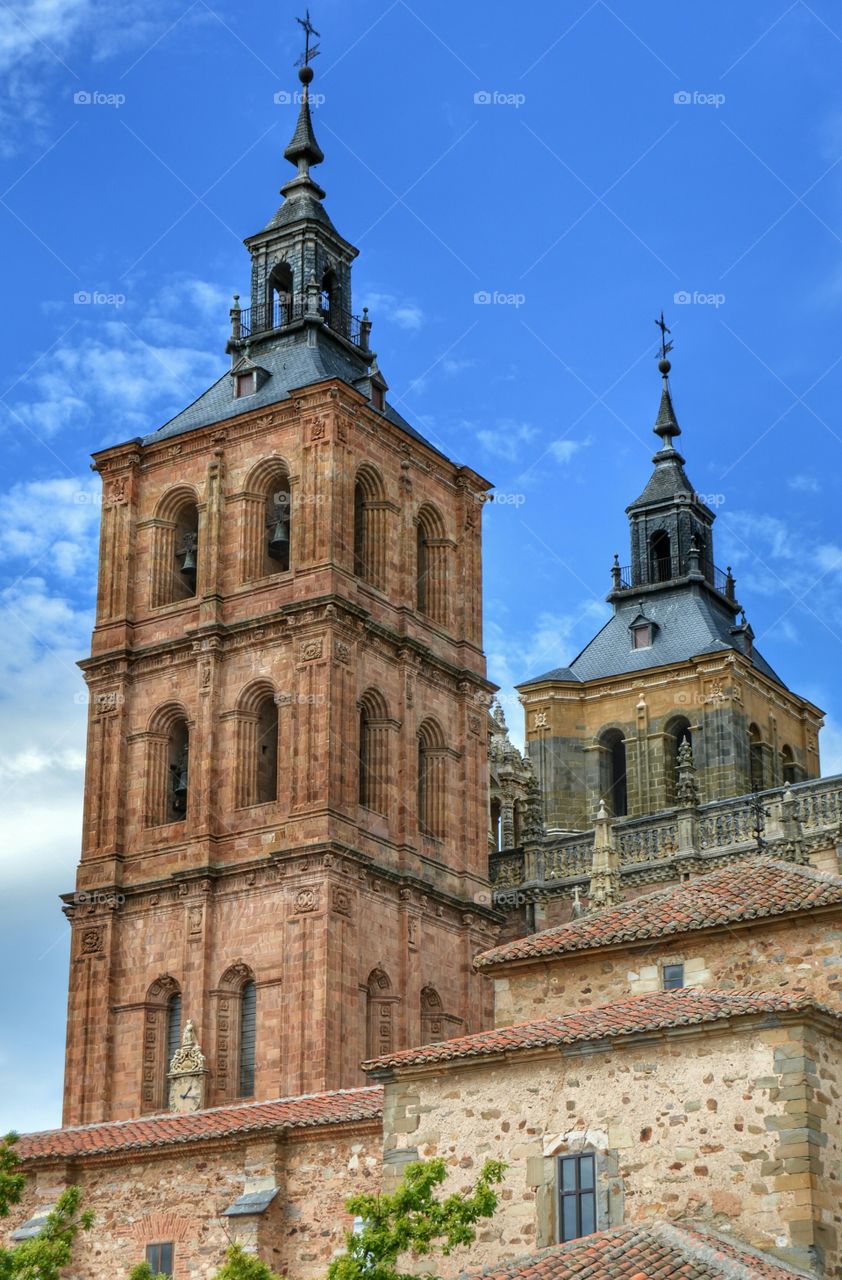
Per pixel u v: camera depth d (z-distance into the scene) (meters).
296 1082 77.44
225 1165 53.38
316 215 95.44
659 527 109.69
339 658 83.19
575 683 105.25
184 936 82.44
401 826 84.69
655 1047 43.16
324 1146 52.28
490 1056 44.66
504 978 49.44
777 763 104.12
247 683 84.88
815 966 45.72
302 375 89.56
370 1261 41.69
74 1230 47.41
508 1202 43.81
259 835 82.44
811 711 108.00
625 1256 40.31
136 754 87.19
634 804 101.94
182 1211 53.53
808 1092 41.44
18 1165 53.28
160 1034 82.94
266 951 80.56
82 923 85.19
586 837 91.38
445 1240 44.53
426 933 84.31
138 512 90.81
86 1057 83.25
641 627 105.62
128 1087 82.31
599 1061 43.72
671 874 85.88
